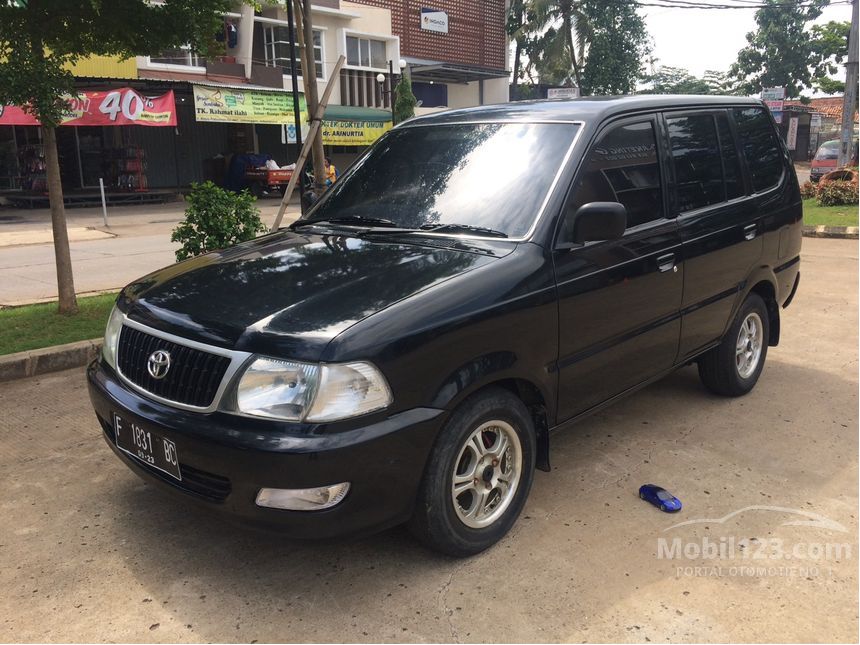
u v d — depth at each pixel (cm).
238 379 249
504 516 304
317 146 796
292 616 260
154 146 2562
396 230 338
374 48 2994
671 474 370
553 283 307
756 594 272
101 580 283
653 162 380
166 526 322
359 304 264
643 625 255
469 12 3562
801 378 518
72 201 2081
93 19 604
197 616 261
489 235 319
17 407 468
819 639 248
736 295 440
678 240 381
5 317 670
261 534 253
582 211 306
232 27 2438
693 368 544
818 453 394
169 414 264
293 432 239
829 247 1134
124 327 302
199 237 661
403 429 252
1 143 2255
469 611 262
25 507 339
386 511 258
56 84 604
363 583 279
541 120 358
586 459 388
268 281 294
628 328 353
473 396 283
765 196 471
